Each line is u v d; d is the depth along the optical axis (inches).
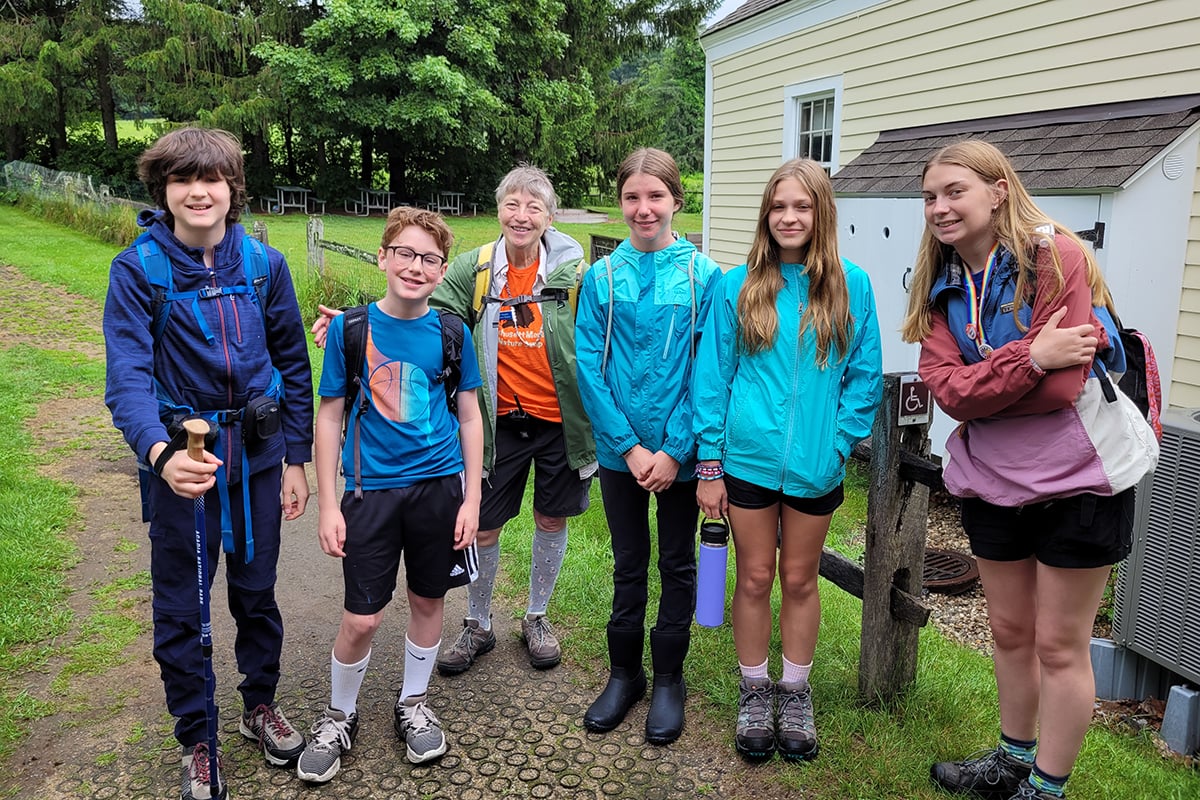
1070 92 230.5
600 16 1189.1
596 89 1272.1
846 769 96.1
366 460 92.7
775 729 100.7
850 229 247.9
